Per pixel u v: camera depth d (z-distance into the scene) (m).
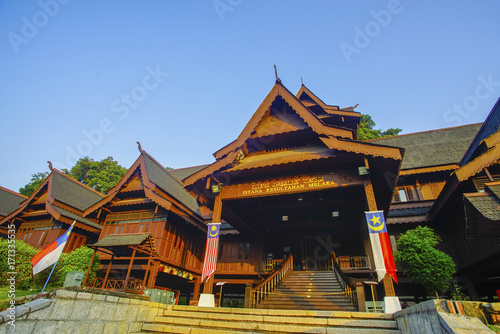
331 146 11.42
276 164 12.27
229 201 14.62
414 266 12.28
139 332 7.57
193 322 7.90
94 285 15.01
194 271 20.64
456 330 3.62
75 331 5.96
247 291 10.75
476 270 13.78
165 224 18.45
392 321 6.66
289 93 13.11
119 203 20.55
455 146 22.14
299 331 6.90
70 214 21.55
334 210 17.75
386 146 10.52
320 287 13.13
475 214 8.02
